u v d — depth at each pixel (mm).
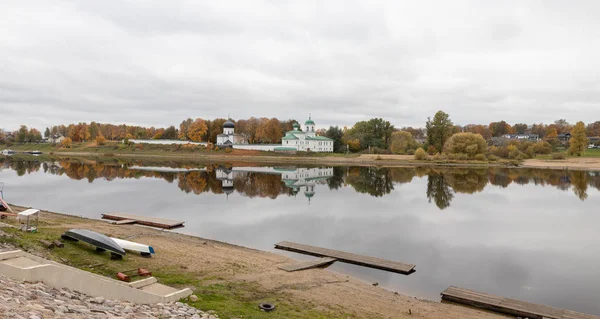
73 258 17922
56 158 144250
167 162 133000
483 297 19094
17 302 9047
